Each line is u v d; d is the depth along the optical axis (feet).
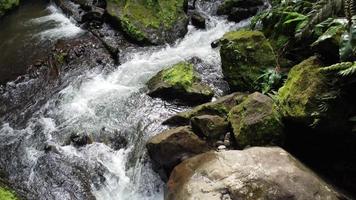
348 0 12.65
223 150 14.39
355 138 12.98
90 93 20.16
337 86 12.85
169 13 24.75
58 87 21.02
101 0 27.43
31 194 15.58
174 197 13.01
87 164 16.63
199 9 26.84
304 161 14.23
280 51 18.25
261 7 24.89
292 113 13.75
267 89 16.81
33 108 19.95
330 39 13.80
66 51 23.44
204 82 19.89
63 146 17.54
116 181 16.05
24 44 25.12
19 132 18.58
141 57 22.70
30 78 21.99
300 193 11.69
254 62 17.98
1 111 20.10
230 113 15.67
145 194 15.67
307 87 13.62
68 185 15.90
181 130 15.24
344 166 13.47
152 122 17.74
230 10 25.43
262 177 12.19
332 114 12.80
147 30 23.95
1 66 23.24
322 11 14.65
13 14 29.40
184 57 22.22
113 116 18.58
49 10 29.68
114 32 25.04
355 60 12.72
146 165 16.08
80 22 26.68
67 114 19.07
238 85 18.28
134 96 19.53
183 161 14.32
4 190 15.07
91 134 17.79
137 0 25.27
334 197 11.78
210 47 22.84
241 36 18.48
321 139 13.78
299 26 16.34
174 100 19.01
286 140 14.65
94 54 23.15
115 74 21.52
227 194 12.07
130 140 17.33
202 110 16.90
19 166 16.90
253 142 14.57
